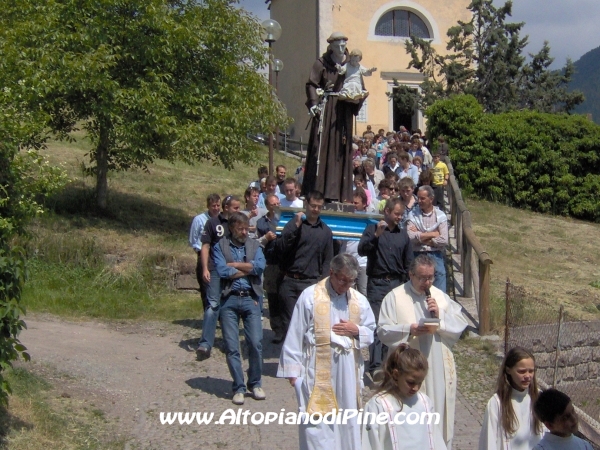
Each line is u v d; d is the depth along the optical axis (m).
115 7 13.25
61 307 10.24
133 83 13.42
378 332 5.70
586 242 18.66
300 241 7.84
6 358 5.49
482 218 20.00
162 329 9.74
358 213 8.52
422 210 8.62
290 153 27.48
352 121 9.12
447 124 22.69
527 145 22.19
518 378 4.80
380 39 29.47
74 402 6.77
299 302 5.34
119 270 11.43
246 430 6.58
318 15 28.56
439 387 5.52
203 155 13.93
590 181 22.14
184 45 13.66
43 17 12.64
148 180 18.19
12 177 6.56
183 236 13.75
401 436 4.42
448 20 30.16
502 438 4.82
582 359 8.89
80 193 14.78
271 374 8.12
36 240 11.44
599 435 7.07
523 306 9.23
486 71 26.52
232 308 7.20
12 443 5.58
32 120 10.72
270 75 15.45
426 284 5.63
